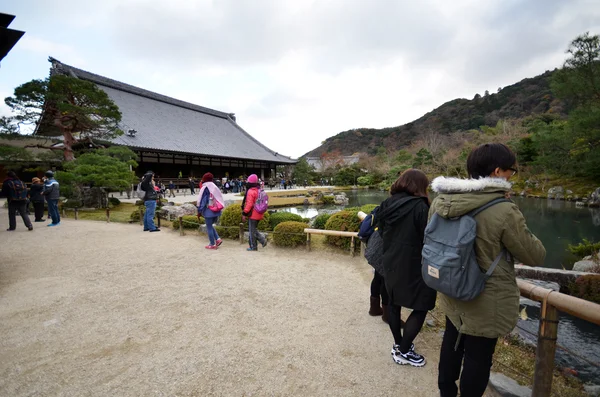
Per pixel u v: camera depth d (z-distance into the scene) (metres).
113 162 11.67
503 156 1.40
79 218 9.56
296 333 2.55
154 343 2.38
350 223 5.16
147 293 3.39
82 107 11.52
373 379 1.97
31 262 4.58
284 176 43.28
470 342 1.46
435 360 2.20
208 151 27.83
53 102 11.53
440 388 1.68
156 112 30.16
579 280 4.73
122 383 1.91
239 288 3.54
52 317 2.81
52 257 4.86
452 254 1.33
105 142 14.59
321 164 54.09
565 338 3.73
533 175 24.89
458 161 31.62
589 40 13.15
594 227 11.35
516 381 1.93
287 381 1.95
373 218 2.33
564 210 15.27
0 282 3.73
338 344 2.38
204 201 5.26
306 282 3.75
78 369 2.05
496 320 1.33
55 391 1.84
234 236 6.21
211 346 2.34
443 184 1.45
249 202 5.05
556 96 15.30
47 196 7.87
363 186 40.06
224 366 2.09
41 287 3.57
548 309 1.48
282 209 19.27
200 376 1.99
